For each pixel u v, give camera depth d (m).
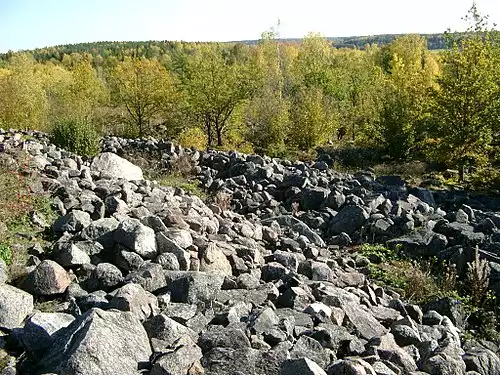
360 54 67.38
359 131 31.31
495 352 6.73
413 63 42.81
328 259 9.03
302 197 12.78
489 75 20.08
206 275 5.80
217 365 4.18
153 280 5.72
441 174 21.19
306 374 3.94
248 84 32.19
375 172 21.97
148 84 35.34
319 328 5.23
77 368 3.79
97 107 41.78
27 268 6.09
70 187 8.96
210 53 33.28
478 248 9.29
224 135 33.22
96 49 118.00
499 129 20.80
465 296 8.33
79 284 5.99
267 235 9.58
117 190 9.23
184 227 7.76
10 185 8.41
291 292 6.22
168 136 35.75
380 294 7.97
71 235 7.11
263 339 4.80
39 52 117.06
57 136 15.42
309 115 30.22
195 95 31.58
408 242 10.02
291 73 47.69
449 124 20.72
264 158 16.45
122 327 4.30
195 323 5.09
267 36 59.97
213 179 14.46
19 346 4.37
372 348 5.11
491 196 17.30
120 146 17.00
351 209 11.32
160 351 4.18
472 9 21.05
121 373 3.93
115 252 6.50
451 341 5.91
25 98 33.56
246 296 6.11
